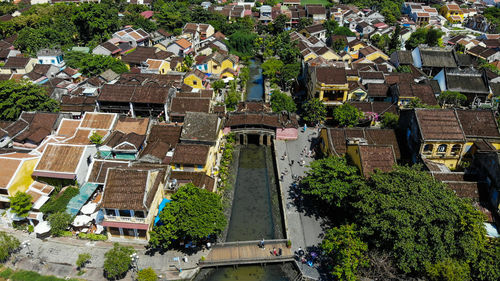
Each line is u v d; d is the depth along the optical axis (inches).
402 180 1791.3
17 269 1774.1
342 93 3405.5
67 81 3912.4
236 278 1829.5
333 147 2586.1
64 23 5246.1
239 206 2363.4
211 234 2020.2
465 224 1633.9
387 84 3659.0
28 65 4276.6
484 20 6968.5
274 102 3444.9
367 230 1680.6
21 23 5315.0
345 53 4970.5
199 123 2632.9
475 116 2501.2
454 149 2384.4
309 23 6939.0
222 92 4087.1
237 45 5753.0
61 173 2148.1
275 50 5595.5
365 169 2086.6
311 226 2110.0
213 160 2586.1
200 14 6535.4
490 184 1932.8
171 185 2201.0
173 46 5118.1
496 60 4778.5
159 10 7012.8
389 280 1679.4
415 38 5654.5
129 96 3171.8
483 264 1596.9
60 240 1952.5
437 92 3634.4
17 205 1935.3
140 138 2605.8
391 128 2805.1
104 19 5354.3
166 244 1822.1
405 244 1598.2
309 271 1811.0
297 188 2452.0
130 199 1820.9
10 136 2677.2
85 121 2736.2
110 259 1686.8
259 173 2738.7
